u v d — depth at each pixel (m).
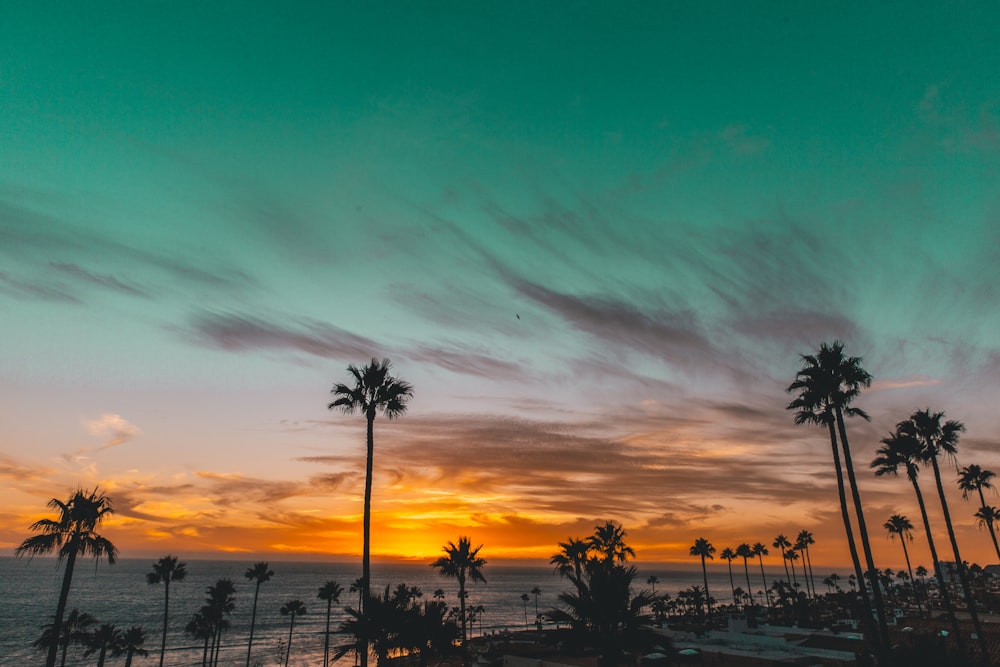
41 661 94.25
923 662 21.06
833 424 33.12
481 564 49.16
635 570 25.88
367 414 32.09
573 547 59.78
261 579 89.75
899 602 115.62
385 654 31.69
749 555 148.00
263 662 99.50
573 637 25.23
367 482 30.77
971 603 39.06
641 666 42.78
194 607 199.25
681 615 126.06
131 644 63.34
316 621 172.12
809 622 80.62
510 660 44.19
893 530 109.75
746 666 48.22
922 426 42.38
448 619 32.47
